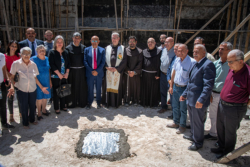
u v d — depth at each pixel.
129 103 4.91
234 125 2.67
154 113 4.49
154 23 6.86
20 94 3.50
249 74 2.44
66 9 6.92
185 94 3.16
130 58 4.52
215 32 6.72
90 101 4.70
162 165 2.75
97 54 4.43
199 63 2.89
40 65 3.77
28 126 3.68
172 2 6.66
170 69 3.99
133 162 2.81
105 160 2.86
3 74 3.43
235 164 2.74
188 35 6.82
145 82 4.64
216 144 3.18
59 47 4.00
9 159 2.82
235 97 2.57
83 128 3.75
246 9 5.60
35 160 2.82
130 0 6.77
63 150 3.07
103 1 6.85
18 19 6.29
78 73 4.45
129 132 3.64
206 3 6.55
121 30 6.41
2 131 3.55
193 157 2.92
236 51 2.45
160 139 3.40
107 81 4.63
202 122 3.00
